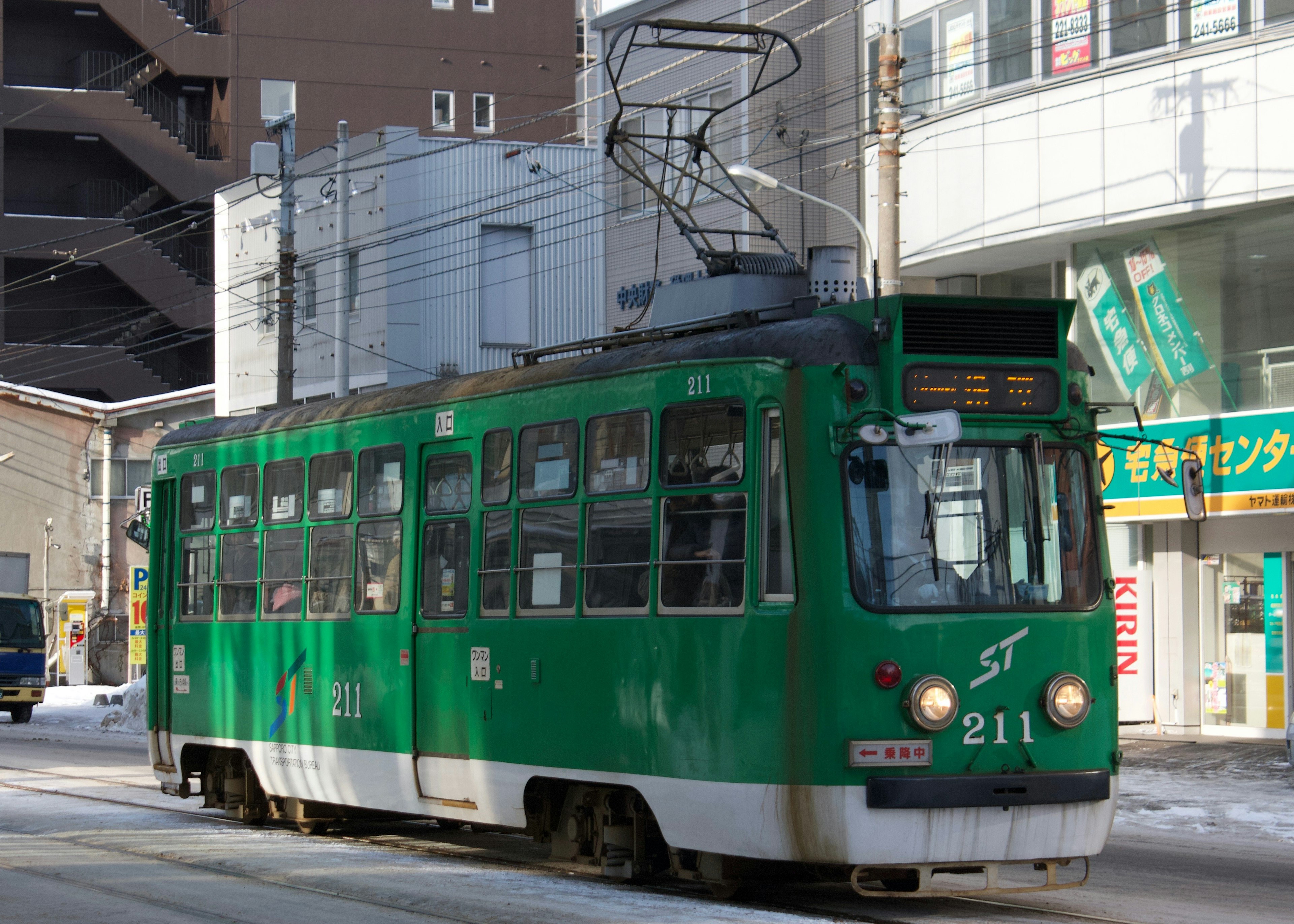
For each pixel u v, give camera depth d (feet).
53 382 306.96
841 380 50.24
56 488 270.67
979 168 122.72
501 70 335.47
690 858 54.65
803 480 49.98
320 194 208.23
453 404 64.03
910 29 131.54
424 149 197.57
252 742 75.51
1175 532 122.52
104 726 173.88
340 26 325.83
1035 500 51.52
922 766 48.60
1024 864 56.03
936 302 51.03
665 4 163.84
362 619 67.97
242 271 229.45
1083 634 51.06
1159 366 117.80
